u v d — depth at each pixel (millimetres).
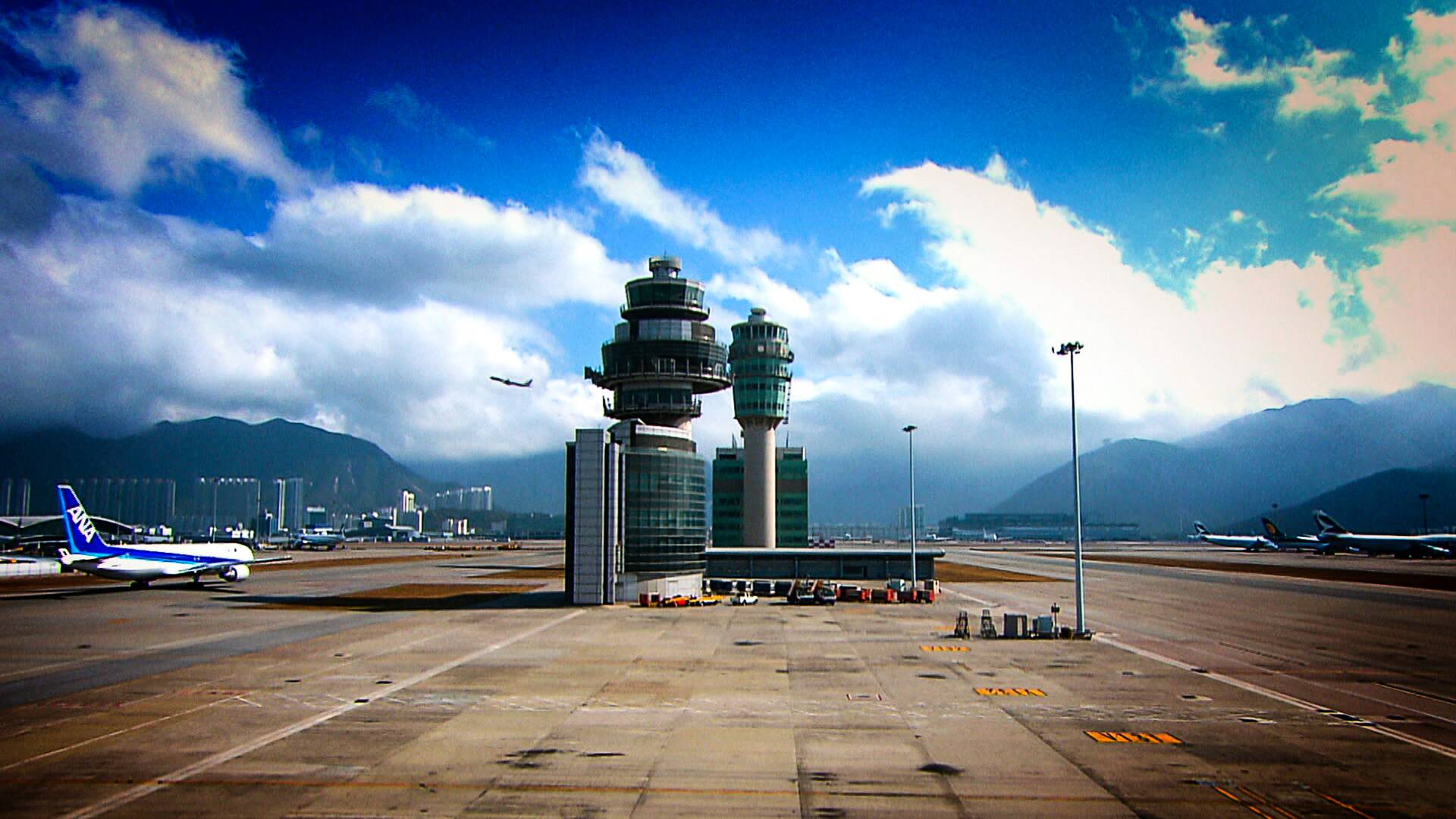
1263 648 57688
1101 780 28062
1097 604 89938
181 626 71062
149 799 26422
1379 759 30562
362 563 191750
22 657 54688
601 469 88875
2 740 33594
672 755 30938
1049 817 24766
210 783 28016
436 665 50562
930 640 61125
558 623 72375
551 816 24812
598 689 43031
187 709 39062
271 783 27953
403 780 28156
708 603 89000
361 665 50750
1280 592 105625
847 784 27641
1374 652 55750
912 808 25453
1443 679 46031
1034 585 120625
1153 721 36188
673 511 93438
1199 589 110812
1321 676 47094
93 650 57469
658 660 52250
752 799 26266
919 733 34062
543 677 46469
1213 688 43406
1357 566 173750
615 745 32312
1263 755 31031
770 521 169125
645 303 129500
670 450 94125
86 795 26781
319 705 39625
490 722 36156
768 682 44750
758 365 169125
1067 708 38781
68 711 38906
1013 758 30656
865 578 117688
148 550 107875
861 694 41781
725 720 36250
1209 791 27109
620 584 89375
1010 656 53781
